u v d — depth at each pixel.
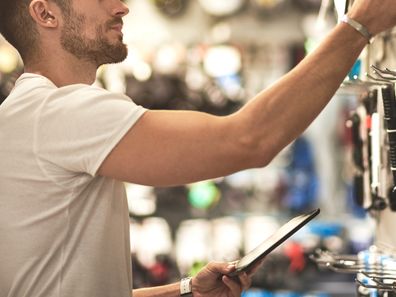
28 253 1.91
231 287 2.15
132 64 5.15
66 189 1.88
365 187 2.63
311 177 5.58
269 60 5.60
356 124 2.72
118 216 1.99
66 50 2.00
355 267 2.26
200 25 5.63
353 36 1.77
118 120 1.81
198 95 5.21
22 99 1.91
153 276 4.86
